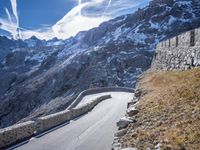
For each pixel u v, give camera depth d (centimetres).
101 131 1906
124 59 13412
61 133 1870
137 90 2417
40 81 19100
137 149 1016
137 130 1232
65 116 2469
